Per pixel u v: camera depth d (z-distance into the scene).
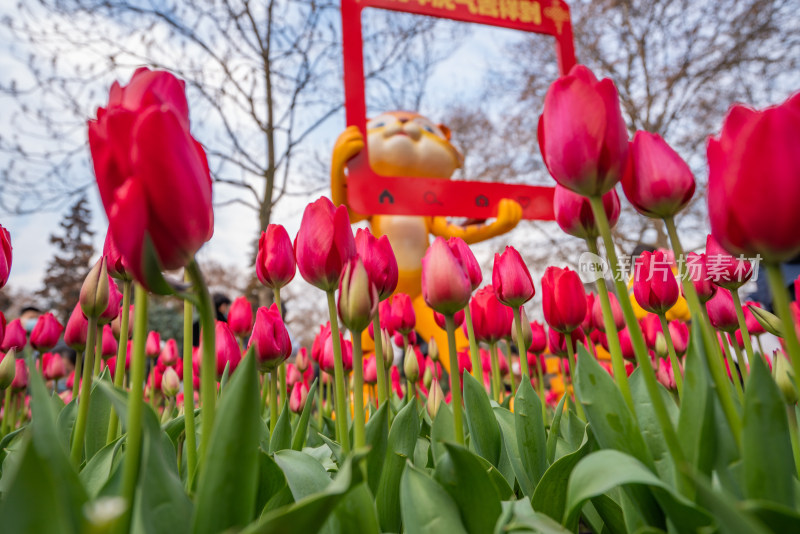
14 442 1.21
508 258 1.03
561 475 0.76
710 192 0.53
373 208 4.11
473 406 0.92
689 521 0.55
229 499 0.47
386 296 0.95
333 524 0.63
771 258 0.49
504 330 1.38
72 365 2.92
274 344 1.09
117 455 0.78
